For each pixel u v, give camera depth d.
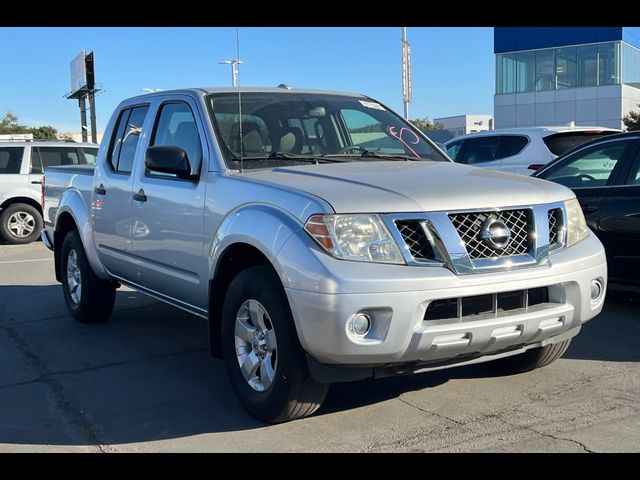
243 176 4.34
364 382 4.84
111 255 5.98
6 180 13.73
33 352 5.89
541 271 3.85
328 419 4.19
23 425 4.25
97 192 6.15
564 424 4.04
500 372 4.99
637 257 6.31
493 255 3.76
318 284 3.50
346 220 3.60
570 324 4.05
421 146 5.44
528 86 42.22
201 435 4.02
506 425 4.05
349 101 5.61
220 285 4.43
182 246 4.78
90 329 6.62
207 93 5.07
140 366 5.42
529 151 10.23
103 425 4.22
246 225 3.98
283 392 3.85
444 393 4.61
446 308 3.65
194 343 6.07
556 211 4.13
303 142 5.04
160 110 5.45
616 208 6.43
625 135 6.65
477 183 4.05
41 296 8.35
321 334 3.52
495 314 3.75
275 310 3.81
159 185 5.08
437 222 3.66
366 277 3.48
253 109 5.03
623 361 5.21
